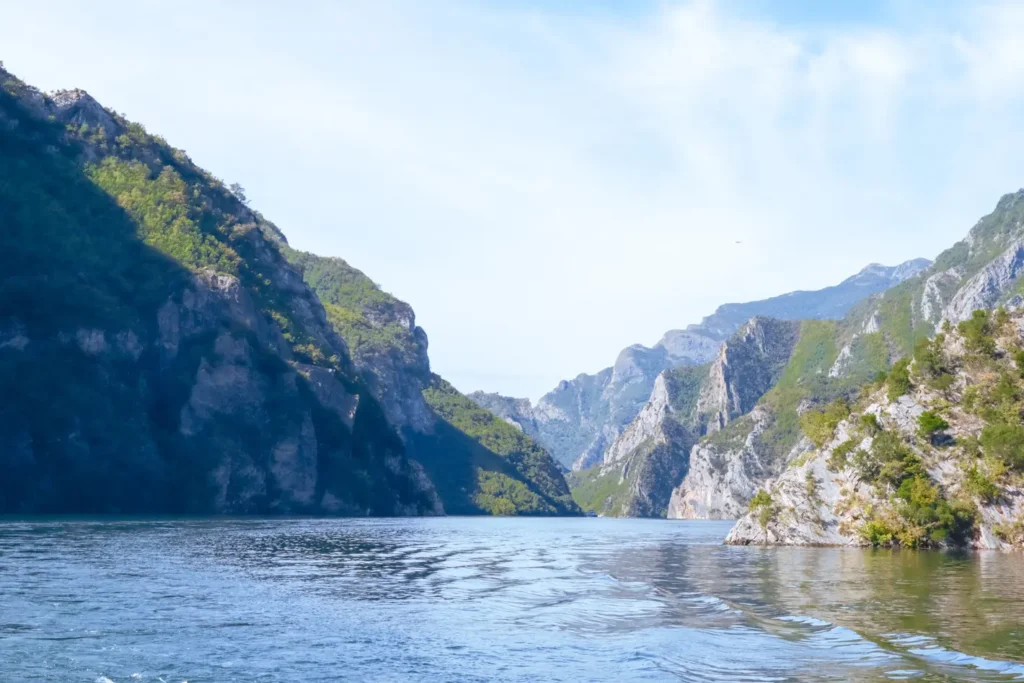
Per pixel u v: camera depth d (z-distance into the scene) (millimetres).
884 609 44938
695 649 34250
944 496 99938
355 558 83000
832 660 31812
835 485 111188
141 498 198750
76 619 40500
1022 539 91750
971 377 108938
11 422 175500
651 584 59656
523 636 37688
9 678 29516
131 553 76812
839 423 118812
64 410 187000
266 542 102438
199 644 35344
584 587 57812
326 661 32594
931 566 73750
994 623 39844
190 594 50094
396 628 39750
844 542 106000
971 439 100688
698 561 83125
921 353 113438
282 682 29422
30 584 52438
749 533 117500
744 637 36844
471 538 137250
